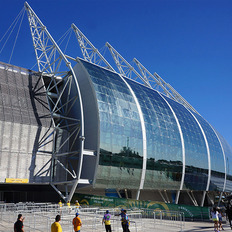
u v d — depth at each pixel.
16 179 36.25
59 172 40.88
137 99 49.41
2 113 36.75
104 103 41.91
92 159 39.19
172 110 57.34
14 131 37.09
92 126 40.75
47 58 46.41
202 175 58.19
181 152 53.03
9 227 21.48
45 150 39.59
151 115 49.59
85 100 43.06
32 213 27.59
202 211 34.94
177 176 51.25
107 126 40.56
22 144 37.56
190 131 58.44
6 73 40.97
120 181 41.41
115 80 49.00
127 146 42.59
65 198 36.50
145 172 45.03
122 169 41.47
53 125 40.69
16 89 40.44
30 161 37.94
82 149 36.00
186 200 61.50
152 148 46.75
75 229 15.86
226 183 67.81
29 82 42.72
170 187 50.06
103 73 47.91
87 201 36.62
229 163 71.00
